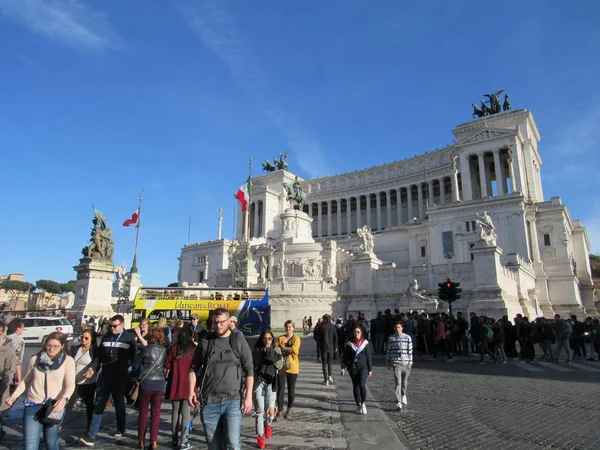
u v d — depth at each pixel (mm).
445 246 66250
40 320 30578
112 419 11031
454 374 18172
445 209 67312
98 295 37062
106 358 9102
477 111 92938
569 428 9812
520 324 23109
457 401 12766
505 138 77875
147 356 8609
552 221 64500
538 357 24578
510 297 39094
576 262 73750
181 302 31156
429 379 16891
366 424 10148
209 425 6312
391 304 43125
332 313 45406
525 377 17297
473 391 14367
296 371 10953
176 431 8648
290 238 70750
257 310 31250
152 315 30719
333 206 116562
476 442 8820
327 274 58906
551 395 13594
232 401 6402
